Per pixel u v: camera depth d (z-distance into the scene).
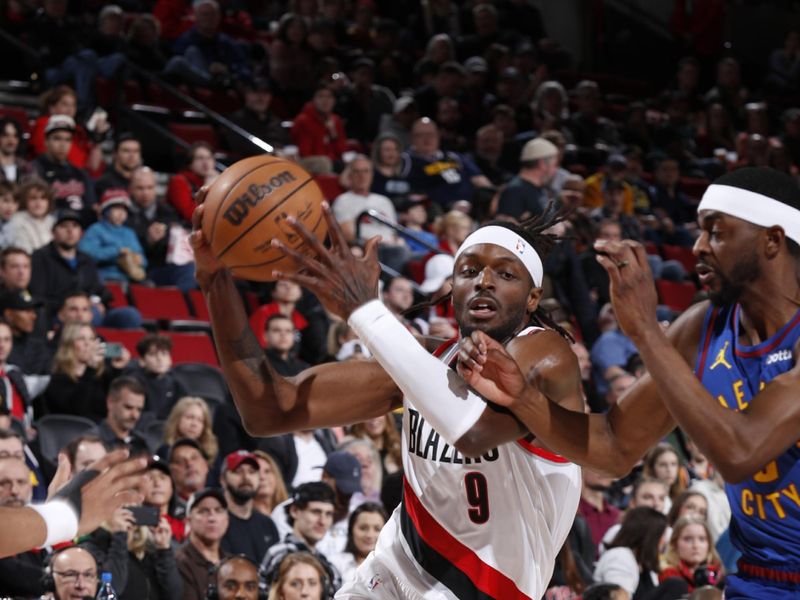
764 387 5.69
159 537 11.73
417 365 6.01
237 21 31.94
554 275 21.19
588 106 31.58
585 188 26.80
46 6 25.41
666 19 41.09
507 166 28.19
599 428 6.28
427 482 6.70
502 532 6.63
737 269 5.98
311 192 6.59
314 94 27.28
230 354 6.83
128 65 24.53
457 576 6.67
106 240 19.72
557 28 39.19
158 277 20.45
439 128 28.72
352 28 32.41
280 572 11.12
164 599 11.62
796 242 5.95
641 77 40.09
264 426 6.89
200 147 22.33
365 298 6.09
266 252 6.49
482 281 6.45
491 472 6.57
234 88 27.58
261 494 13.94
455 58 33.53
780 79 39.34
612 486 16.44
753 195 5.93
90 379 15.98
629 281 5.62
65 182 20.44
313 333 19.44
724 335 6.24
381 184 24.08
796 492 5.95
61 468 6.65
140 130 24.66
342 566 12.64
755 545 6.15
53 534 5.88
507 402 5.95
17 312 16.53
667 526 14.12
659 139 32.56
